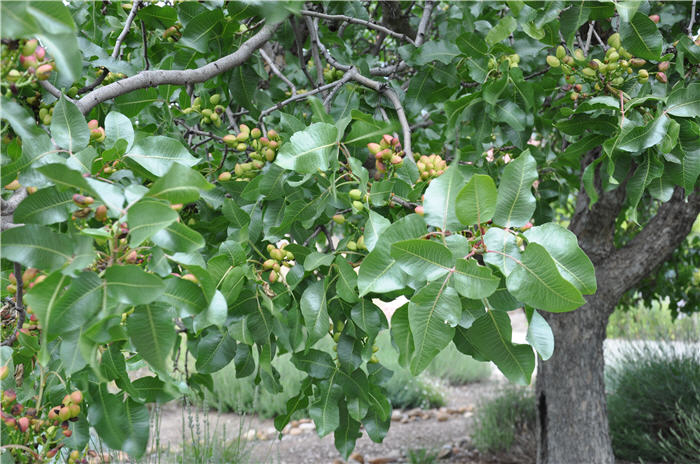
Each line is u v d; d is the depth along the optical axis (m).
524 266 0.97
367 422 1.67
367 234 1.18
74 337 0.87
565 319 3.64
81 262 0.82
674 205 3.31
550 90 2.13
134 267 0.82
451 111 1.84
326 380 1.56
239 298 1.43
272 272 1.47
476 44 1.80
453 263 0.99
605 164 1.64
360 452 5.68
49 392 1.23
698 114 1.42
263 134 1.78
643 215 4.77
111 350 1.16
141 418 1.19
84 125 1.10
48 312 0.80
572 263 0.98
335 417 1.55
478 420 6.35
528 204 1.04
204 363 1.53
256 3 0.97
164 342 0.90
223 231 1.80
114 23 2.04
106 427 1.17
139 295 0.83
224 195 1.69
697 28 2.30
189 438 5.35
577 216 3.54
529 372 1.13
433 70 2.02
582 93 1.62
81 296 0.82
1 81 1.01
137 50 2.22
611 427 5.14
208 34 1.70
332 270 1.47
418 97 2.06
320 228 1.68
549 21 1.48
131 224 0.84
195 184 0.87
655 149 1.52
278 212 1.59
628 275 3.48
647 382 5.25
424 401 7.20
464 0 1.91
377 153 1.39
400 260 0.99
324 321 1.37
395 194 1.39
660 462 4.80
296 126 1.57
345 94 1.95
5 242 0.82
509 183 1.04
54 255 0.84
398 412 7.08
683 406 4.86
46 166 0.82
